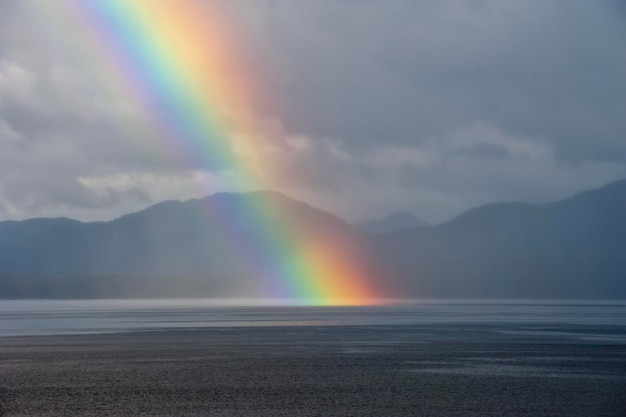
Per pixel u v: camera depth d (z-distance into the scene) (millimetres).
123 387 74750
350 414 59531
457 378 80625
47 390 72938
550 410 60719
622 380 78812
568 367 91125
